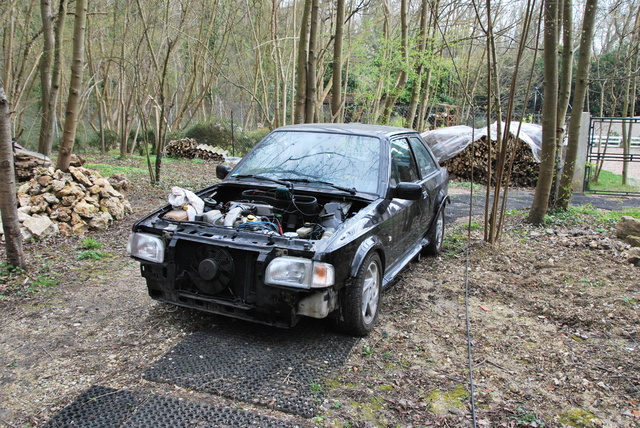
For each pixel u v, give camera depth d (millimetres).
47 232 6250
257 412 2881
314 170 4629
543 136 7676
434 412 2955
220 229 3674
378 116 17266
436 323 4254
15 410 2848
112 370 3303
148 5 16672
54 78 10484
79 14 8641
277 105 15336
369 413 2918
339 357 3562
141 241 3789
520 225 7973
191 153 18766
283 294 3414
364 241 3830
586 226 7914
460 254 6340
